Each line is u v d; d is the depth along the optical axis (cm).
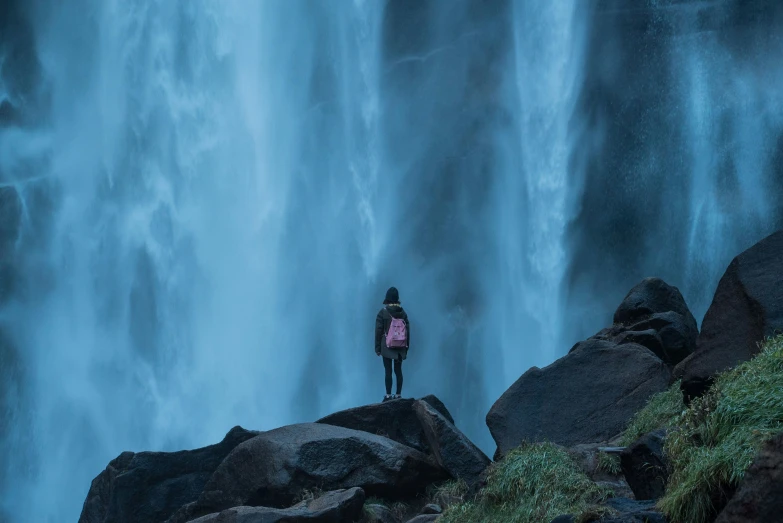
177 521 913
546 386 832
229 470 889
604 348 852
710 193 3231
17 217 3378
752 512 341
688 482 404
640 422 691
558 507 552
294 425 920
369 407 971
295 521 757
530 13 3497
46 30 3478
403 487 871
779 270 552
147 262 3503
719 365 546
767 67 3172
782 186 3148
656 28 3325
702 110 3262
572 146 3431
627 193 3366
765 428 392
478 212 3541
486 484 661
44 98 3475
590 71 3409
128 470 1043
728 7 3188
